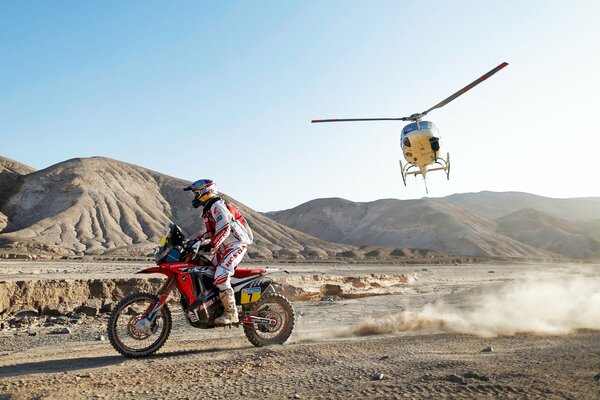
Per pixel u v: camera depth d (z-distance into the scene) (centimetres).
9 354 749
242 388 448
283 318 744
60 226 14988
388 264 8144
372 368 495
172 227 701
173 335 916
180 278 693
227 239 712
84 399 432
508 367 448
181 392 445
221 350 691
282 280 2202
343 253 15388
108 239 15100
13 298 1573
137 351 672
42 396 443
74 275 2544
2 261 4659
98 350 756
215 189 712
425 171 2245
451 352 574
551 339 634
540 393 360
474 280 3575
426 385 405
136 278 1981
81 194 17475
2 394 454
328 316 1223
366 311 1327
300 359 570
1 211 17088
